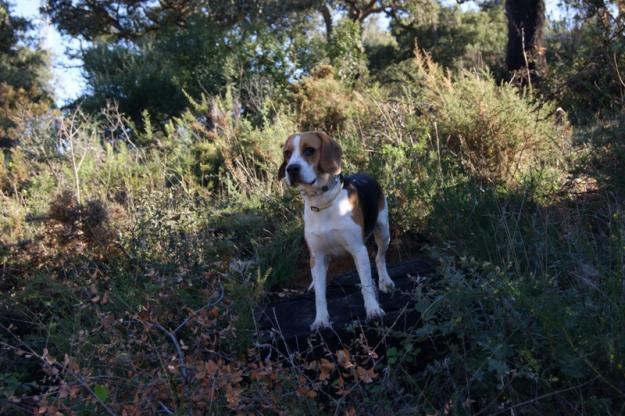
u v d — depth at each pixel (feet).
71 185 25.00
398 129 24.59
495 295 11.43
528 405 11.02
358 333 13.39
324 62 43.39
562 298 11.84
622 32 24.90
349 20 47.50
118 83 54.13
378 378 12.84
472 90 24.12
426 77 27.73
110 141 33.58
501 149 21.90
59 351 14.42
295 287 18.34
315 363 11.60
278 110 33.42
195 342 12.23
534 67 35.47
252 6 66.85
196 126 31.42
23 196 27.09
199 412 10.31
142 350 12.98
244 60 44.86
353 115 30.12
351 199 14.60
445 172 21.11
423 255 18.33
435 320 13.10
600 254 13.25
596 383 10.90
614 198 15.96
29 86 87.81
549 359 11.21
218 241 18.40
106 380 11.69
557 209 16.75
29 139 30.50
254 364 11.32
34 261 18.48
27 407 12.80
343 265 19.25
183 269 15.96
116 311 15.44
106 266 17.67
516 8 36.76
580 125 23.99
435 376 12.12
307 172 14.02
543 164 21.22
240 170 24.66
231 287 14.65
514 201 17.29
